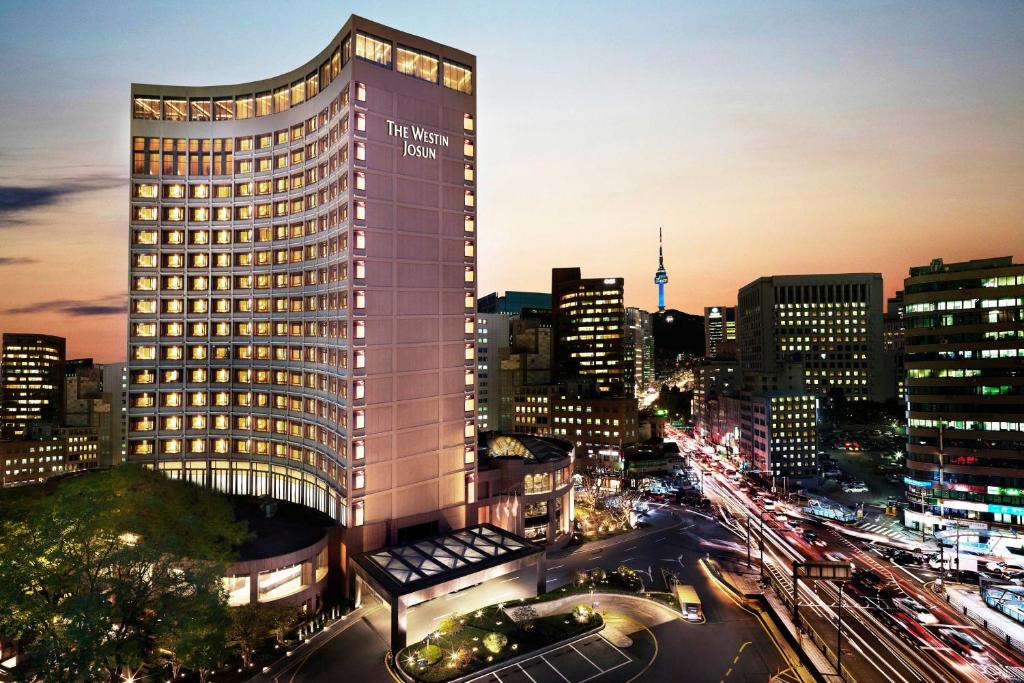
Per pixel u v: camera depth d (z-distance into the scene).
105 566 42.72
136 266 90.50
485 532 77.44
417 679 52.22
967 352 103.75
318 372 79.94
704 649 59.81
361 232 72.50
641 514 119.00
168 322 90.62
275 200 87.44
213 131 90.44
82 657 38.66
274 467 87.19
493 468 89.88
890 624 66.81
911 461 109.38
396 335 75.81
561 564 87.50
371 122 73.81
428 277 79.44
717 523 113.06
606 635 62.56
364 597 70.81
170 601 44.56
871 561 91.00
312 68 82.81
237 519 75.19
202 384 90.44
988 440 101.69
